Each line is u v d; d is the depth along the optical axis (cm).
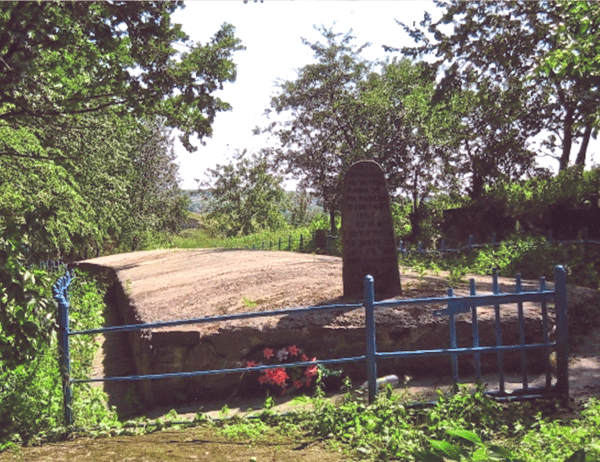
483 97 1271
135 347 881
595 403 552
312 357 729
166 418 615
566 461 284
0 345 564
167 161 4209
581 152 2536
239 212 5491
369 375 593
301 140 3173
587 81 980
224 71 1123
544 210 1806
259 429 546
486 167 2331
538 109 2316
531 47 1092
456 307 602
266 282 1074
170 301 1035
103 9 1039
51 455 493
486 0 1195
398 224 3077
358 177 895
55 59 1173
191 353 713
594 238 1648
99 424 579
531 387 618
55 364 700
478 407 552
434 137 2783
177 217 4519
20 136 1507
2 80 939
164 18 1056
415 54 1830
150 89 1130
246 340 729
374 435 499
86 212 1858
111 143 1866
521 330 606
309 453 477
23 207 590
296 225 5944
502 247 1445
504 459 283
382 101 2969
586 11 917
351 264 884
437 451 295
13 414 568
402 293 880
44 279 620
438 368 722
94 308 1236
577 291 962
